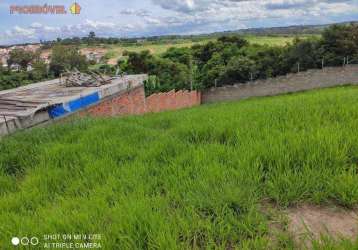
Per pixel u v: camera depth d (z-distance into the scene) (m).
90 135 5.73
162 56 60.00
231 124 5.35
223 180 3.33
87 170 4.09
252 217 2.69
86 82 13.38
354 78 34.75
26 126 7.98
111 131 5.95
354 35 40.25
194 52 60.06
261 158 3.73
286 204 2.96
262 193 3.14
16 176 4.54
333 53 41.00
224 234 2.52
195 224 2.63
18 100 9.90
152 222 2.64
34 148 5.25
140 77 16.95
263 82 39.69
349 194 2.91
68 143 5.39
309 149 3.72
